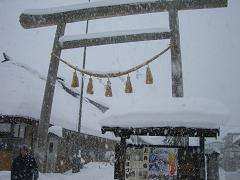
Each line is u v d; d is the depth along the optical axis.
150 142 28.00
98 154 30.62
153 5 11.03
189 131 7.07
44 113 13.49
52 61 13.23
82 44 12.49
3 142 18.25
